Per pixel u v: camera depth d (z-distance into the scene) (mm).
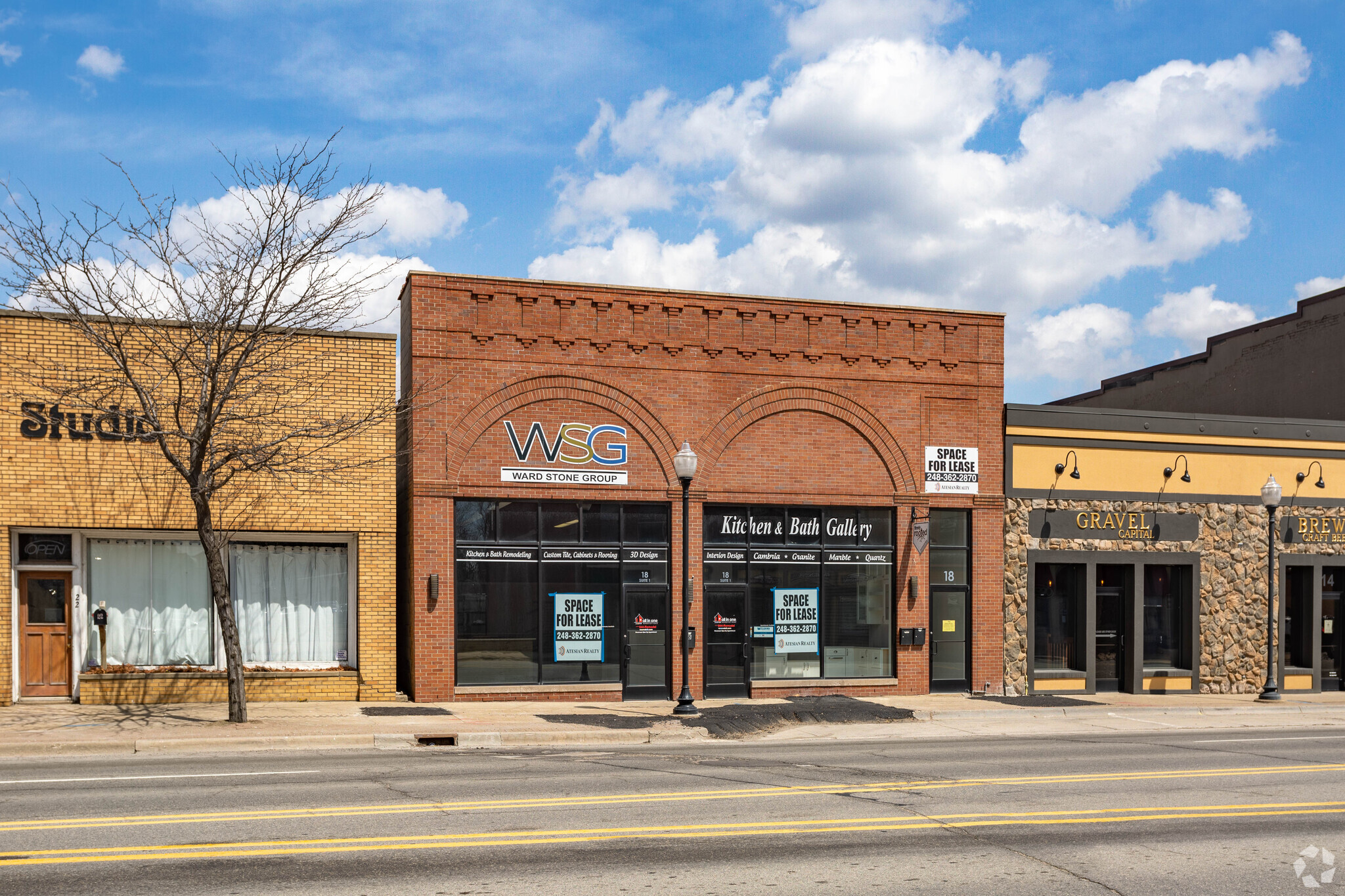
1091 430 24531
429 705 19750
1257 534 25703
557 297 21344
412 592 20438
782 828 10102
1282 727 19781
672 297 21984
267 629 20047
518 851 9055
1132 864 8953
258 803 11023
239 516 19328
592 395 21453
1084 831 10164
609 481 21469
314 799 11273
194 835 9500
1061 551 24156
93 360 18625
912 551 23109
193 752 15180
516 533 21047
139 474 18891
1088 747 16469
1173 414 25234
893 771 13703
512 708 19656
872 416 23016
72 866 8414
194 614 19703
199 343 18688
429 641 20234
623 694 21297
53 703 18797
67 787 11961
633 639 21500
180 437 17422
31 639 18859
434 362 20594
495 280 20984
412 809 10750
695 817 10523
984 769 13883
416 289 20578
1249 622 25562
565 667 21125
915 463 23234
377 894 7762
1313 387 30078
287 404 19422
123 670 19078
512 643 20859
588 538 21453
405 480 21547
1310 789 12586
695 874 8430
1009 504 23891
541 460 21141
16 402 18312
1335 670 26766
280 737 15695
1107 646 24969
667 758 14852
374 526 20094
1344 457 26516
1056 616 24625
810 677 22562
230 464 19156
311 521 19750
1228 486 25578
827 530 22781
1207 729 19344
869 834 9906
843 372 22891
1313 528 26156
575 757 14961
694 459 19219
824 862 8859
